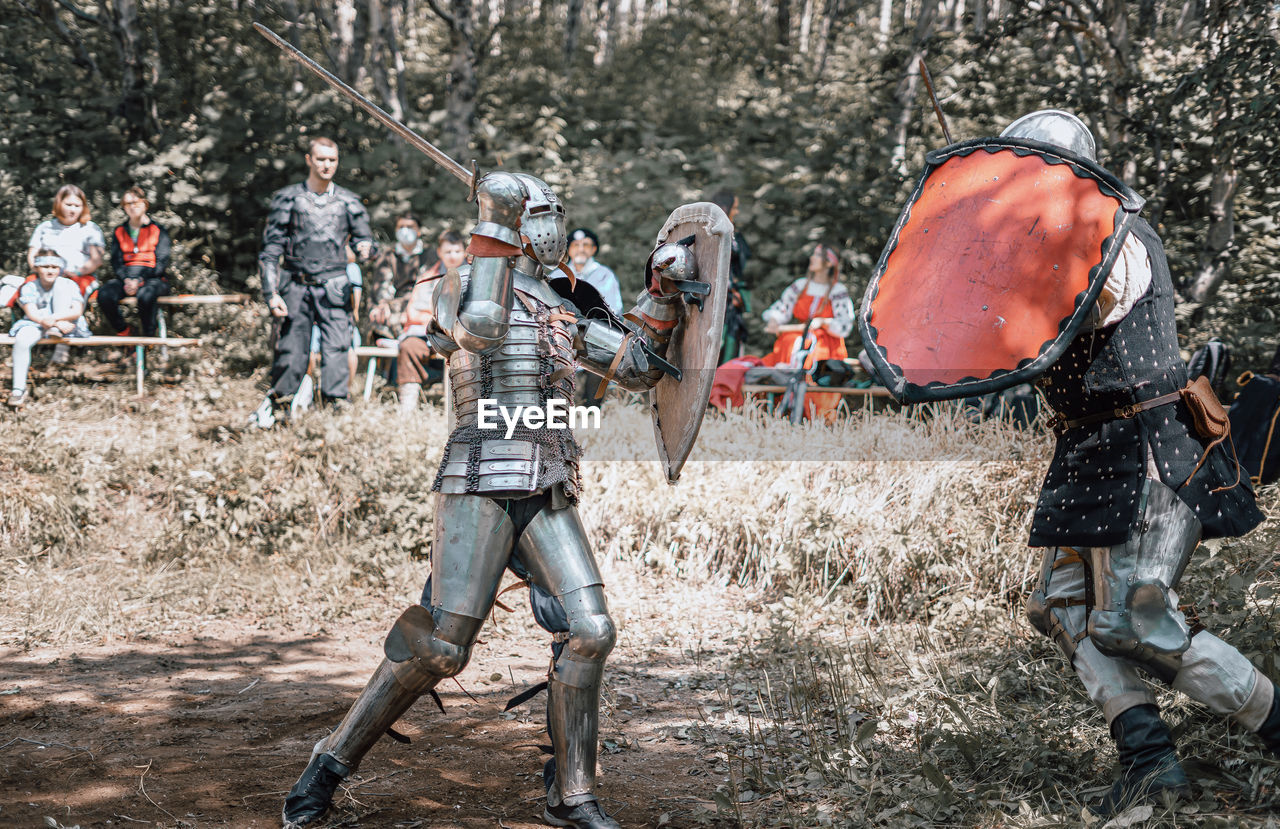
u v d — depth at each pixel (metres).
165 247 9.93
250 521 6.02
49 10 12.60
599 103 15.81
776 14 22.69
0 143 12.10
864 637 4.82
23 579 5.51
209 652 4.79
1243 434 4.92
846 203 10.77
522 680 4.47
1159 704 3.39
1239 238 8.04
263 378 9.30
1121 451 2.74
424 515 5.98
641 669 4.60
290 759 3.54
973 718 3.58
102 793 3.24
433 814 3.12
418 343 8.09
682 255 3.07
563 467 2.90
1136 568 2.70
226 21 14.65
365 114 13.22
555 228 2.99
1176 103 7.73
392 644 2.88
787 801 3.19
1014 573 4.96
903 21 17.72
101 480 6.81
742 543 5.88
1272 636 3.32
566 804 2.94
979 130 11.02
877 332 2.79
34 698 4.14
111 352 10.18
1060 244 2.63
